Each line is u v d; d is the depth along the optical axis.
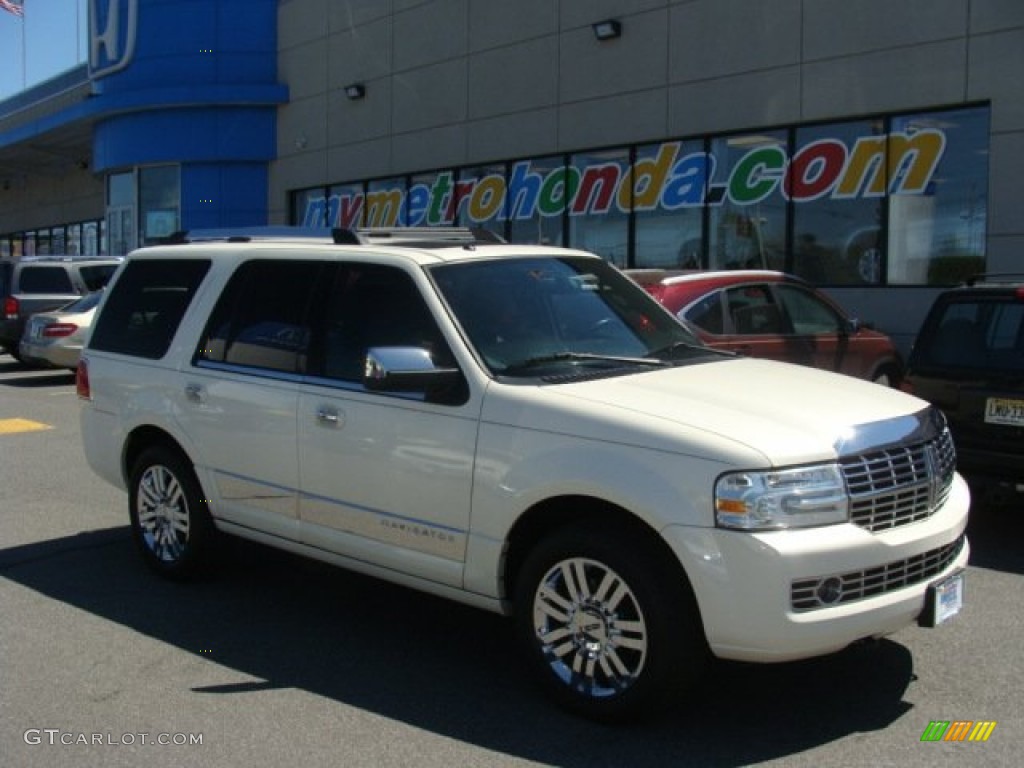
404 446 4.73
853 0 13.24
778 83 14.08
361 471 4.92
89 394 6.61
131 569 6.45
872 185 13.37
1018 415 6.49
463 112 19.03
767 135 14.44
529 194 18.00
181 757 3.92
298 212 23.89
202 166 24.86
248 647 5.11
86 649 5.07
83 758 3.91
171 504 6.13
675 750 3.96
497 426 4.42
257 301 5.70
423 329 4.85
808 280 14.05
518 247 5.57
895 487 4.09
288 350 5.41
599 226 16.83
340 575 6.34
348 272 5.30
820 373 5.06
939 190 12.74
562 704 4.28
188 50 24.41
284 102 23.77
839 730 4.13
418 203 20.45
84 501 8.37
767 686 4.57
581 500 4.22
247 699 4.48
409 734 4.12
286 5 23.59
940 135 12.69
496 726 4.19
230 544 6.19
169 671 4.79
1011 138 11.89
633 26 15.88
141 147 25.52
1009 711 4.29
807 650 3.81
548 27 17.27
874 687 4.55
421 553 4.72
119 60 25.59
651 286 8.48
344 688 4.60
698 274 8.89
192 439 5.82
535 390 4.43
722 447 3.88
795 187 14.16
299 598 5.89
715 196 15.13
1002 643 5.06
